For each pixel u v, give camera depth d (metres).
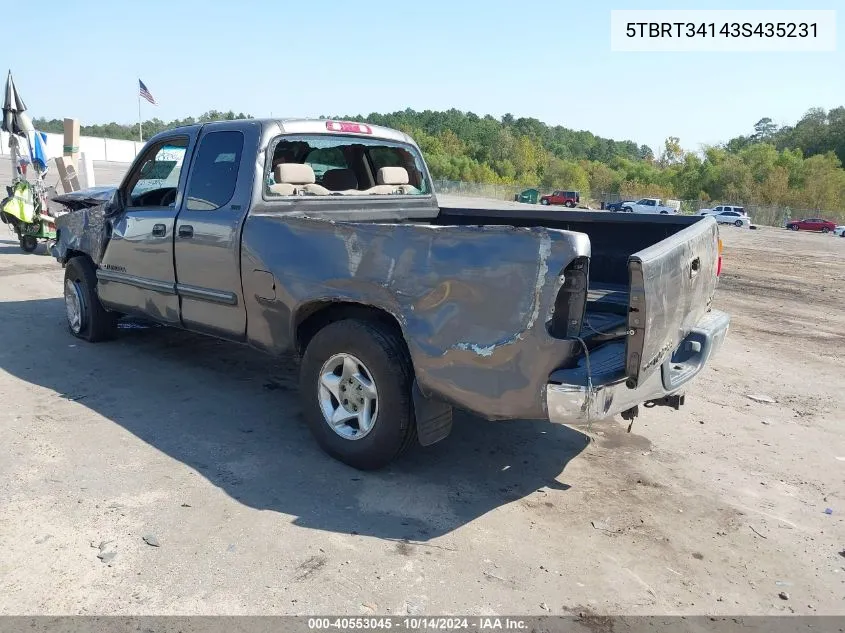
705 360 4.00
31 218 12.23
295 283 4.11
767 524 3.69
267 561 3.11
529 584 3.04
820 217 58.62
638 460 4.46
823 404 5.78
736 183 81.75
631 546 3.40
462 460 4.34
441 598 2.91
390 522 3.51
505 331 3.27
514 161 115.69
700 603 2.98
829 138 104.19
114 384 5.43
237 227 4.48
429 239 3.51
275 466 4.08
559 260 3.12
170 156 5.30
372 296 3.75
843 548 3.48
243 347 6.63
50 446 4.22
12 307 8.08
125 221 5.57
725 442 4.83
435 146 113.75
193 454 4.20
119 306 5.93
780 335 8.59
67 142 15.88
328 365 4.09
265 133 4.60
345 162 5.68
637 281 3.04
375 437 3.88
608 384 3.23
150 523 3.38
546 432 4.89
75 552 3.11
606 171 102.44
